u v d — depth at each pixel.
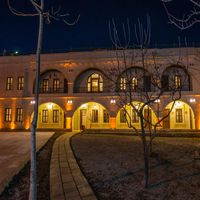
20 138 17.91
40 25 4.84
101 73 25.55
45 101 25.50
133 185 6.38
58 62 25.75
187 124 24.00
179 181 6.62
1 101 26.78
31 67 26.44
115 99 23.78
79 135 19.48
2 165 9.20
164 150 11.29
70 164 9.08
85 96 24.69
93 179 7.09
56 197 5.66
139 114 6.75
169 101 22.41
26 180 7.44
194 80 22.59
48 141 15.84
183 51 22.67
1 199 5.88
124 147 12.45
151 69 21.69
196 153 9.89
